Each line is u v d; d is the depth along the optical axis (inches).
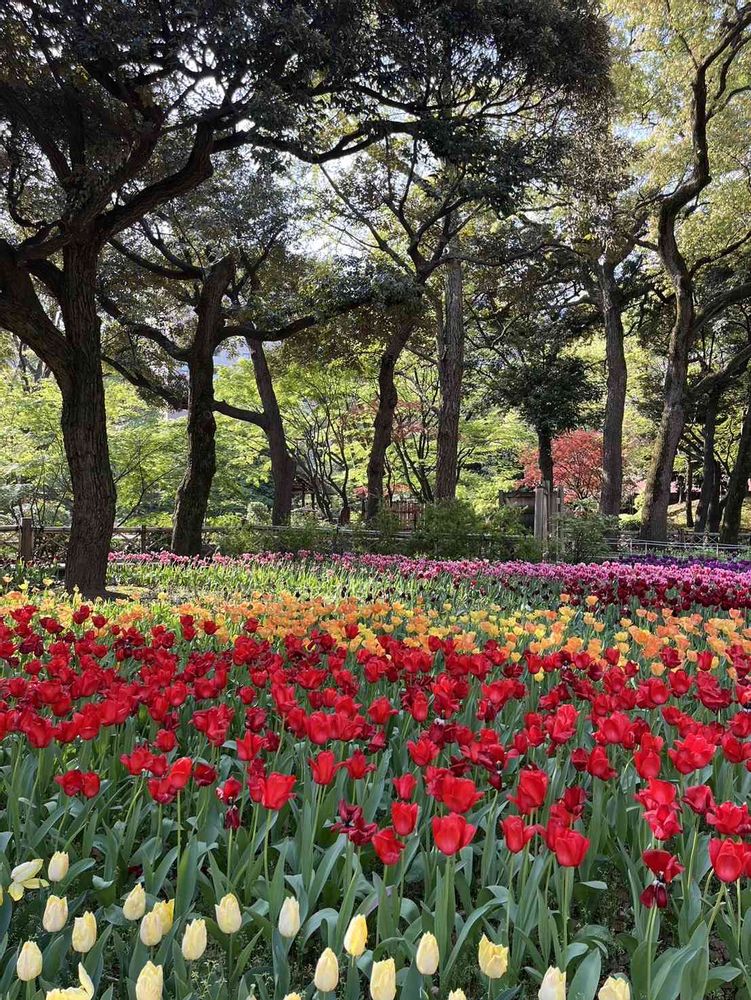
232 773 131.0
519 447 1384.1
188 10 306.0
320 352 762.2
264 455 1145.4
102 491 390.6
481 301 1058.1
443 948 81.4
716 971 80.5
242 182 634.2
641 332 1083.3
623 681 139.3
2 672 173.9
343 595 354.3
